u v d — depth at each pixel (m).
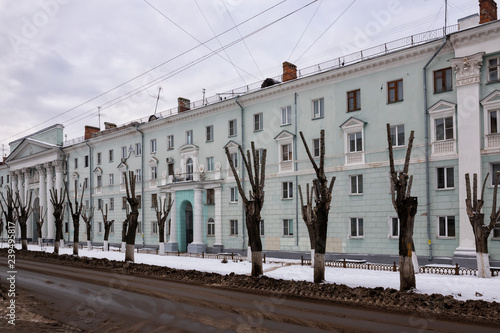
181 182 42.25
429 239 26.30
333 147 31.75
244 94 37.59
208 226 40.75
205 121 41.75
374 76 29.89
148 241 47.53
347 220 30.56
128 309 13.94
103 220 51.72
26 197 69.75
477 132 24.89
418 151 27.39
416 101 27.72
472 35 25.09
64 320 12.49
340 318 12.14
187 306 14.30
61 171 62.53
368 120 29.94
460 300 13.70
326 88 32.50
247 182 37.34
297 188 33.72
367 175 29.69
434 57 26.89
